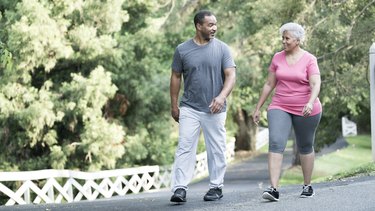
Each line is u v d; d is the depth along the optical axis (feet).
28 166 107.24
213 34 42.68
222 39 118.11
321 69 93.40
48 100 104.78
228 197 44.98
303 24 89.56
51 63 103.04
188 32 139.64
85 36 105.91
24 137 105.40
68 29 108.58
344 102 103.55
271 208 37.40
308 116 40.22
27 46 99.66
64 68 111.45
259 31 103.86
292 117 40.75
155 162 120.78
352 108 109.91
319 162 145.38
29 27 98.58
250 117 203.92
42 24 100.27
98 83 105.50
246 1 110.63
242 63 115.14
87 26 108.06
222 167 43.80
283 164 161.79
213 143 43.52
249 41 114.73
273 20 93.50
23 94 103.24
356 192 41.22
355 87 94.17
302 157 41.45
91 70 111.55
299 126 40.65
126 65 115.85
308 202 38.75
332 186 47.14
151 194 93.97
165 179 118.21
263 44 105.09
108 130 105.60
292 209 36.50
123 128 117.29
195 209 39.11
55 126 108.88
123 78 114.62
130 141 113.91
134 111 119.03
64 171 85.92
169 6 127.85
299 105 40.37
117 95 116.67
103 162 107.34
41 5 100.48
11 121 105.29
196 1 122.62
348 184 47.42
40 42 100.68
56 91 107.76
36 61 102.37
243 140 204.64
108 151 106.32
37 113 101.71
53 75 110.83
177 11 121.08
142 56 118.11
